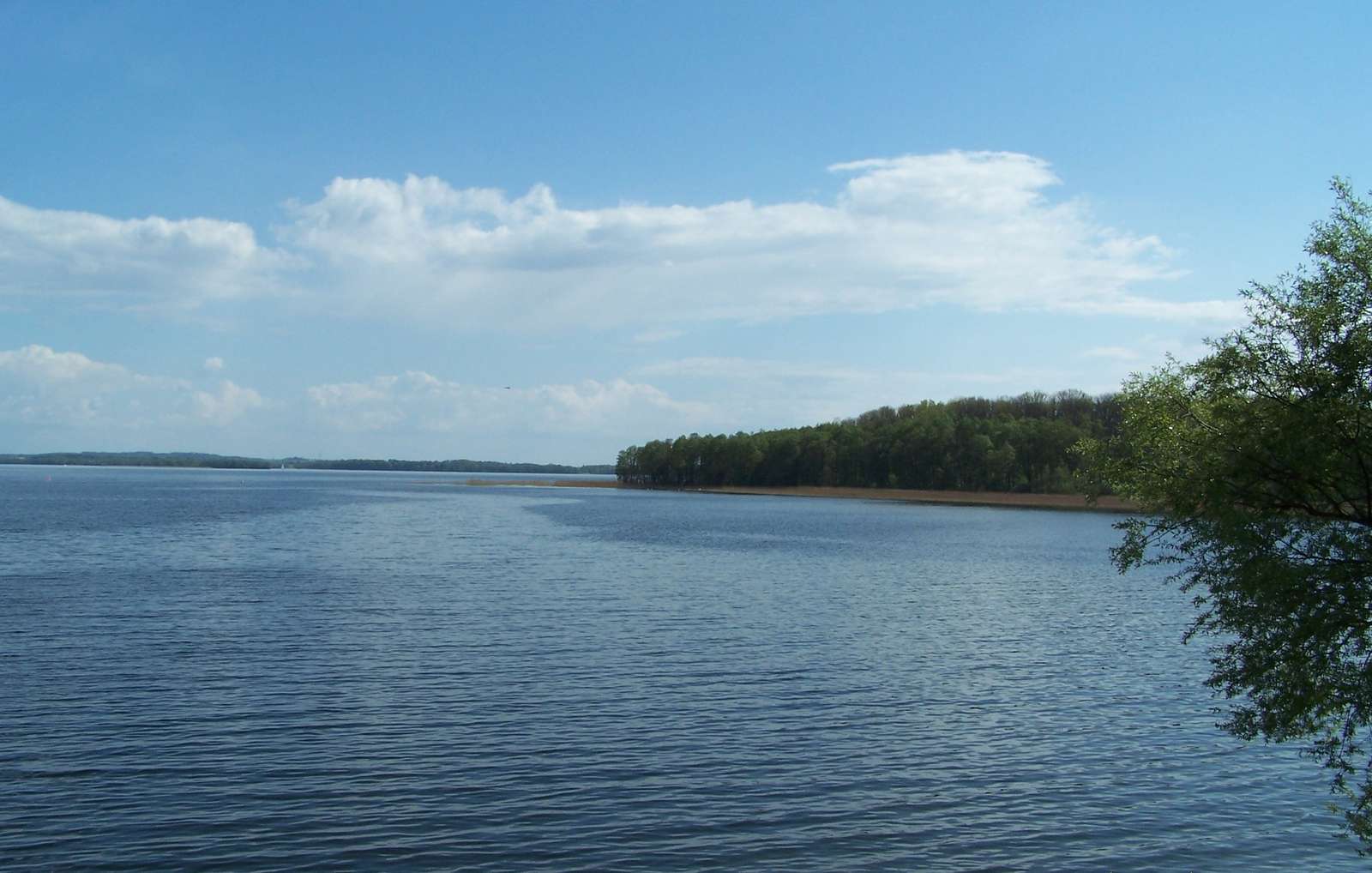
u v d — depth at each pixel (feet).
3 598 153.17
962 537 331.36
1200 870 61.52
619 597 164.25
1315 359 51.39
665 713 90.63
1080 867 61.46
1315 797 73.51
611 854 60.95
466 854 60.29
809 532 343.67
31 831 61.67
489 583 180.14
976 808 70.08
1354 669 52.19
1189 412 56.54
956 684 104.99
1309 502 52.60
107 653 111.04
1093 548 291.17
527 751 78.79
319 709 89.20
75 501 485.15
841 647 124.16
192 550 237.66
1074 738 86.17
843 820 67.26
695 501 613.93
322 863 58.59
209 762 74.43
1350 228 52.80
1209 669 114.83
